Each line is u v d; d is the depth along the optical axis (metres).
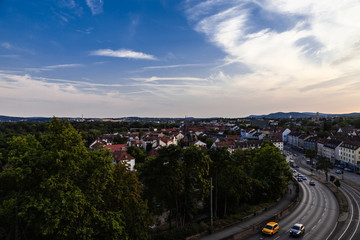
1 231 21.19
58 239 20.59
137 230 25.28
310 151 105.81
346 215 40.47
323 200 50.66
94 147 115.06
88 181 22.66
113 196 26.00
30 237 23.08
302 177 75.25
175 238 30.19
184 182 34.09
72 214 19.92
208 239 30.81
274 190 48.59
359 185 65.62
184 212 36.31
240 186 41.75
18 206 20.73
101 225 22.02
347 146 100.44
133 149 100.81
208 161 34.62
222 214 42.88
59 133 24.56
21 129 167.62
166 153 32.72
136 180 28.88
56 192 20.33
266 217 39.09
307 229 34.78
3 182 31.84
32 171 21.34
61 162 21.83
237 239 31.55
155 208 34.88
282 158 51.72
